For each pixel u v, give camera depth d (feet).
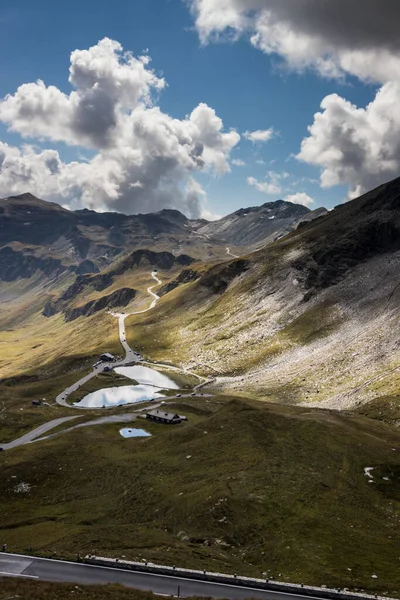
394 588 192.44
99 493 367.25
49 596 167.94
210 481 332.60
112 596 170.50
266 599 180.24
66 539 255.29
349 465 347.56
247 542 251.19
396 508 289.33
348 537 246.27
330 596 183.42
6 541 282.97
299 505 284.41
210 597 178.19
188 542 253.85
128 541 245.65
